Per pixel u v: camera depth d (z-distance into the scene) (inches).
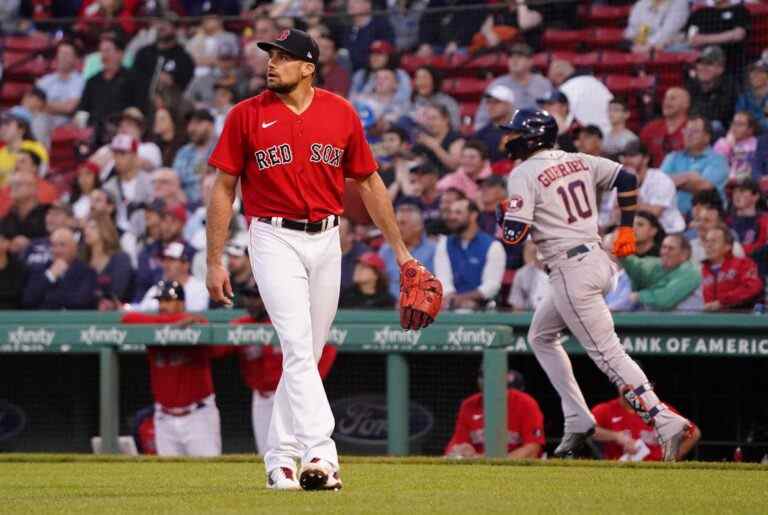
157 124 1802.4
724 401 1443.2
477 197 1581.0
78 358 1609.3
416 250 1567.4
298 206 719.7
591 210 1064.2
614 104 1556.3
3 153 1831.9
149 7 2074.3
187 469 941.2
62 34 1923.0
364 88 1732.3
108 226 1727.4
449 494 705.0
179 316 1459.2
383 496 686.5
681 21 1579.7
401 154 1628.9
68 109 1873.8
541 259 1090.7
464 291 1520.7
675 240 1419.8
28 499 697.6
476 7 1616.6
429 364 1497.3
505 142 1085.1
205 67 1831.9
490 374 1280.8
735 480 805.9
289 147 717.3
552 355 1100.5
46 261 1729.8
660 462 953.5
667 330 1360.7
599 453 1328.7
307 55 720.3
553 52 1664.6
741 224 1422.2
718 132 1485.0
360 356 1512.1
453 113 1674.5
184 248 1606.8
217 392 1569.9
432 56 1718.8
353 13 1729.8
